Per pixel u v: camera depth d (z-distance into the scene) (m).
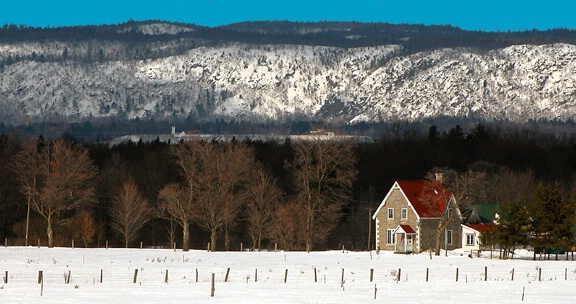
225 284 194.50
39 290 177.62
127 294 172.00
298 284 196.38
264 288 185.38
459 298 172.38
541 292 185.88
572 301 169.75
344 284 196.88
